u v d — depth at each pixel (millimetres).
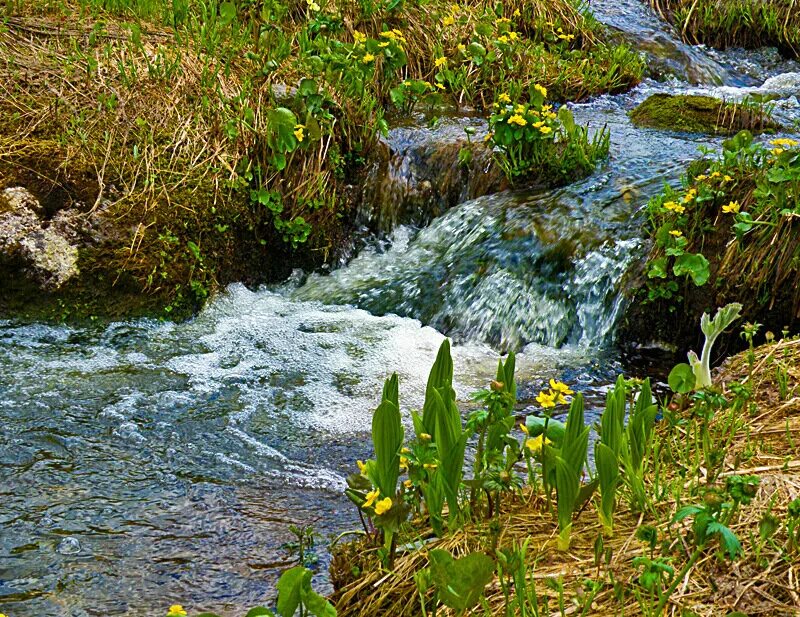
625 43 8664
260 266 5680
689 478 2967
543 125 5793
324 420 4102
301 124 5801
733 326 4664
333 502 3461
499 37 7328
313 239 5785
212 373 4535
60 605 2824
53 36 6285
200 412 4137
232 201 5504
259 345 4871
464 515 2832
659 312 4844
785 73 8906
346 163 6000
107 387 4348
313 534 3225
